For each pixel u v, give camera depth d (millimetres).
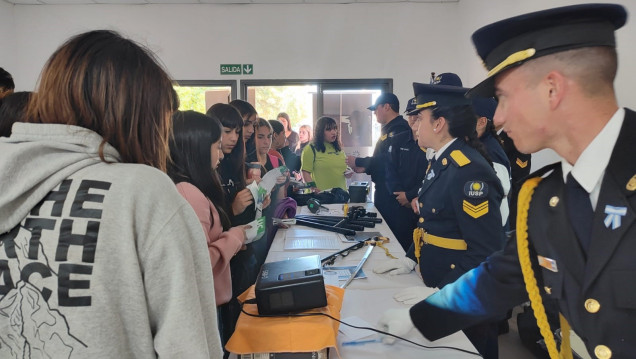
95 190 540
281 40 4926
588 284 589
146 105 629
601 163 585
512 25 622
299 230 2240
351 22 4902
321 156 3660
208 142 1233
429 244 1474
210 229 1230
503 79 666
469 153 1373
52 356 526
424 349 993
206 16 4891
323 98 5074
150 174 582
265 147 2676
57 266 521
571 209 635
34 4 4812
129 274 539
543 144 654
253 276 1735
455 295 942
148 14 4867
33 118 608
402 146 2828
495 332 1424
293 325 916
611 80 584
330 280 1447
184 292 570
